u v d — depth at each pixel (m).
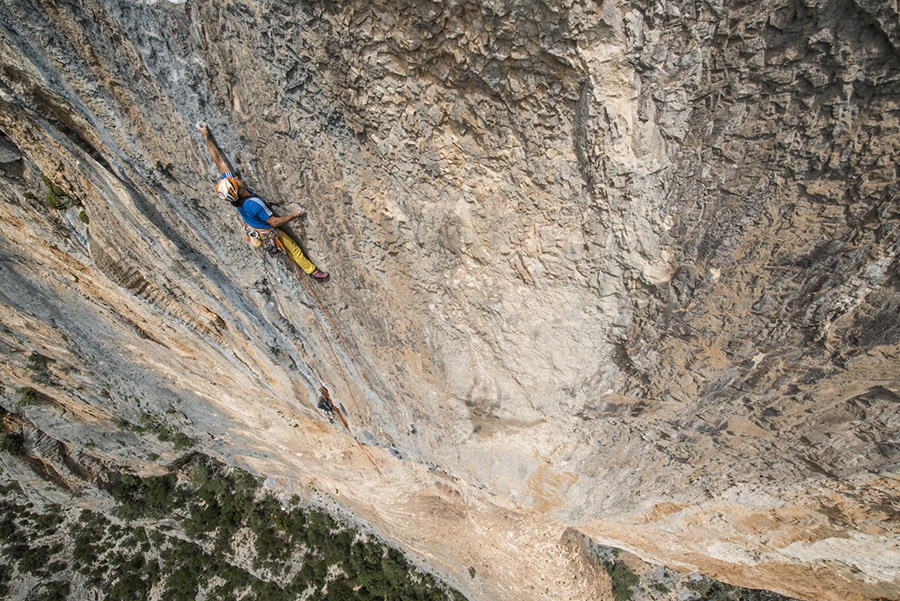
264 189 5.48
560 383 6.99
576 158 4.24
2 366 14.23
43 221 8.20
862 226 3.70
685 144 3.81
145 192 6.12
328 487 15.56
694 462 7.31
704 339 5.23
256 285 7.22
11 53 4.56
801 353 4.84
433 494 12.16
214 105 4.71
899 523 6.41
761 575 9.48
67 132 5.66
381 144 4.73
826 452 5.82
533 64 3.66
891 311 4.07
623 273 5.02
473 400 8.14
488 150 4.50
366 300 6.86
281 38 4.02
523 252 5.36
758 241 4.18
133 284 8.93
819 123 3.34
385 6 3.56
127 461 18.02
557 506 9.92
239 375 11.27
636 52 3.35
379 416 9.78
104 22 4.16
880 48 2.84
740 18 3.02
